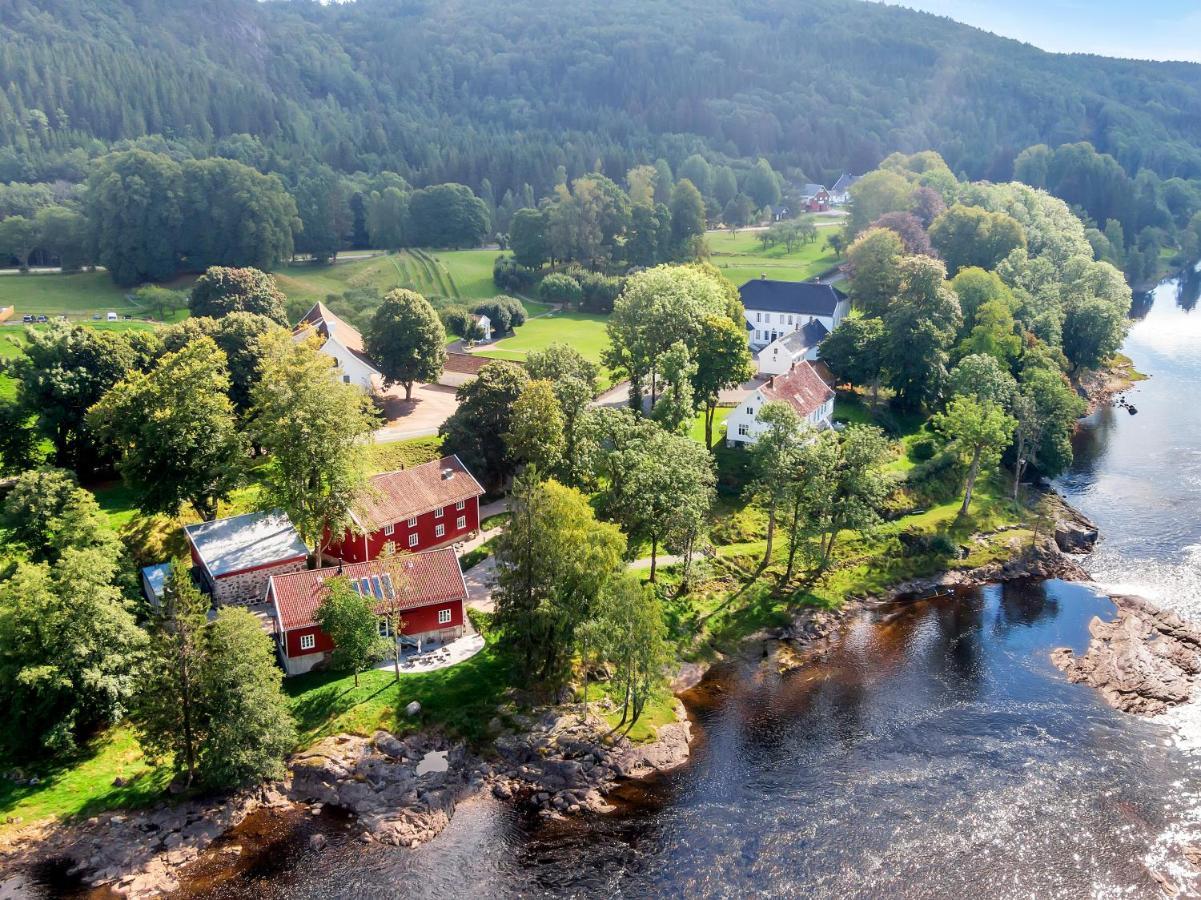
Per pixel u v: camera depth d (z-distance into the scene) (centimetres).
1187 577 9294
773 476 8825
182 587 5956
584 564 6831
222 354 8556
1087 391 14962
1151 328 19662
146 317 16338
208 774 5988
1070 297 15650
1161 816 5984
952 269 17838
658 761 6612
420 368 11700
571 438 9269
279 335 9394
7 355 12975
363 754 6438
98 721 6681
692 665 7856
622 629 6444
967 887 5431
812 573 9206
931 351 12488
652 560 8519
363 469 8200
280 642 7225
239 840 5872
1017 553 9806
